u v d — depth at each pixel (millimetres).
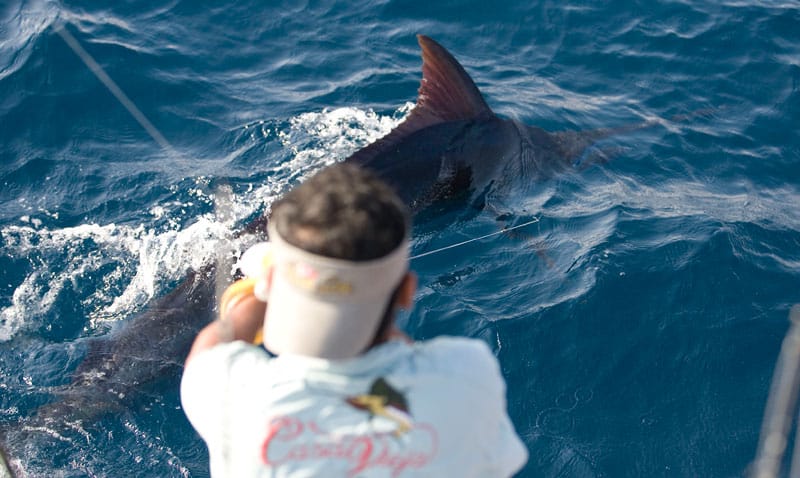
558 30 8070
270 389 1300
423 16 8156
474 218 5758
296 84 7219
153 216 5613
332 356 1272
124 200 5770
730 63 7742
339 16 8062
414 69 7469
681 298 5016
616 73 7629
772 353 4703
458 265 5336
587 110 7129
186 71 7164
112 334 4555
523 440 4195
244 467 1312
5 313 4805
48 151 6223
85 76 6875
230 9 7969
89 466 3938
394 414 1298
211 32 7680
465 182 5918
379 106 6992
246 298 1567
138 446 4031
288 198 1266
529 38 7992
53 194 5816
